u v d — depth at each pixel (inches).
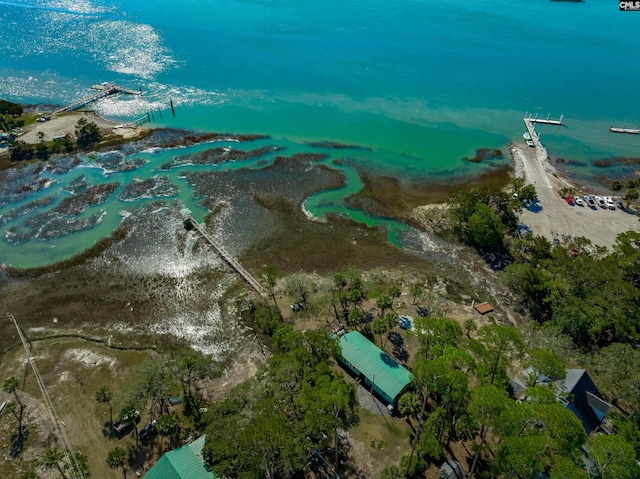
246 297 3383.4
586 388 2536.9
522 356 2539.4
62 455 2293.3
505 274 3553.2
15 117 5876.0
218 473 2070.6
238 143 5477.4
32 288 3442.4
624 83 7785.4
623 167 5521.7
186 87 6929.1
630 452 1841.8
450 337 2509.8
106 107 6220.5
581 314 3068.4
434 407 2647.6
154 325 3154.5
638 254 3550.7
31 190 4498.0
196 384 2753.4
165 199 4431.6
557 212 4564.5
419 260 3882.9
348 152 5462.6
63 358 2901.1
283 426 2117.4
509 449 1791.3
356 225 4256.9
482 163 5433.1
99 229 4030.5
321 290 3476.9
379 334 3090.6
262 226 4153.5
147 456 2361.0
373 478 2316.7
